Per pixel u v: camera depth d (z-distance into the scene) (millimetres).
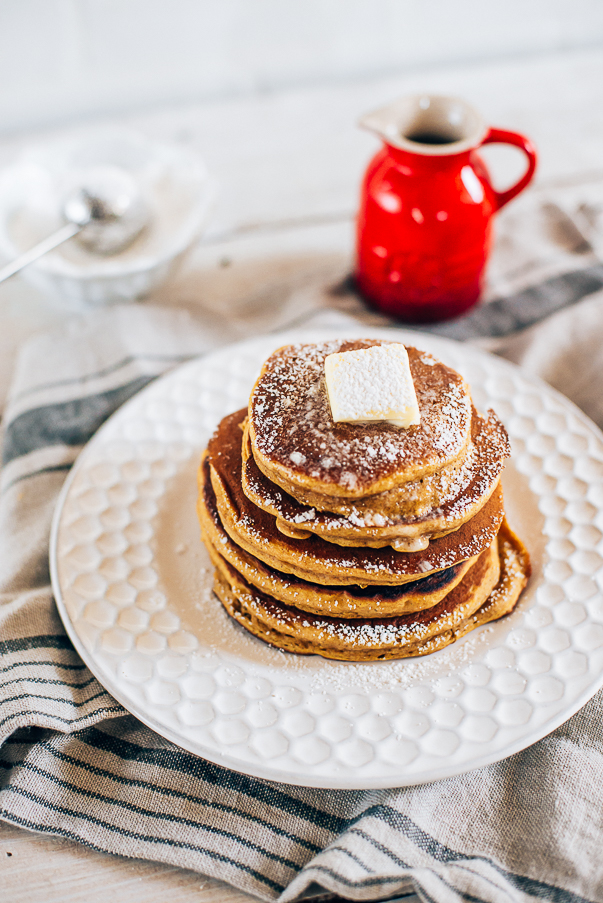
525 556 500
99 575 499
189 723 453
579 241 665
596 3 893
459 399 473
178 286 671
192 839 448
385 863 434
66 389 583
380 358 466
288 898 434
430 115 599
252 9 848
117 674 465
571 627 475
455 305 624
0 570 516
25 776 458
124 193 626
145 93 860
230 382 566
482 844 444
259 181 740
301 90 861
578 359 596
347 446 452
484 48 912
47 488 550
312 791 461
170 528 522
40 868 448
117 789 460
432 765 441
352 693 465
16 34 796
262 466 462
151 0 815
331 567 458
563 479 523
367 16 875
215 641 484
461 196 580
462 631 480
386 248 602
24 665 479
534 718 449
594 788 452
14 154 774
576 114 791
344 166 752
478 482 466
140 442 544
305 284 660
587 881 435
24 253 630
